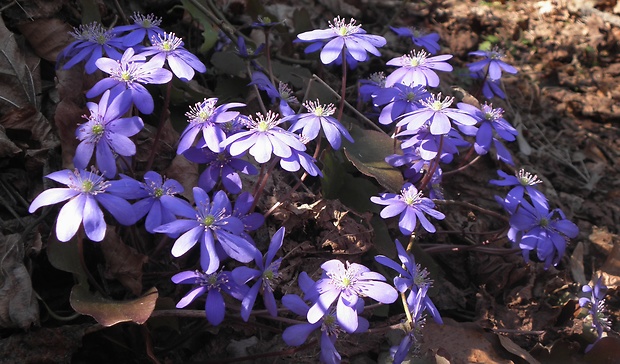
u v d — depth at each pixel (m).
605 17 0.51
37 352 0.20
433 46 0.33
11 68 0.25
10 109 0.25
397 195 0.24
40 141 0.25
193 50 0.34
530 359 0.25
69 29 0.27
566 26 0.50
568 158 0.39
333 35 0.25
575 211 0.36
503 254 0.28
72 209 0.18
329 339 0.19
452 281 0.29
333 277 0.20
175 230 0.19
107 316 0.19
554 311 0.28
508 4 0.52
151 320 0.21
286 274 0.25
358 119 0.33
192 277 0.19
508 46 0.47
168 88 0.23
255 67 0.31
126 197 0.19
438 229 0.31
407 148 0.27
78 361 0.22
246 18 0.37
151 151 0.24
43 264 0.23
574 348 0.26
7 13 0.27
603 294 0.27
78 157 0.20
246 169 0.22
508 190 0.34
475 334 0.25
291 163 0.20
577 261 0.31
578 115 0.43
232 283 0.19
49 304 0.22
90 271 0.23
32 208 0.18
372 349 0.24
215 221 0.19
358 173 0.29
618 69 0.47
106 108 0.21
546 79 0.46
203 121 0.21
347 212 0.25
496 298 0.29
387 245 0.26
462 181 0.34
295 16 0.35
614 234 0.34
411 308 0.21
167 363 0.22
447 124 0.22
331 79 0.35
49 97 0.26
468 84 0.39
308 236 0.26
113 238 0.20
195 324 0.23
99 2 0.30
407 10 0.45
